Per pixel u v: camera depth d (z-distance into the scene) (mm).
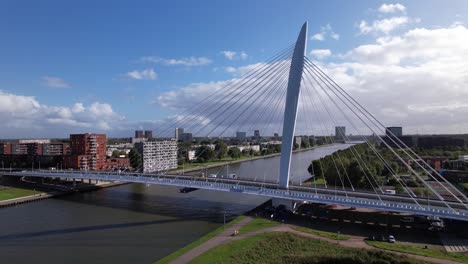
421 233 72875
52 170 157125
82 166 175375
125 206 108750
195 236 75938
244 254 61406
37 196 122000
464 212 70562
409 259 56156
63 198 124375
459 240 68375
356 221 82062
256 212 93438
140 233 78562
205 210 101500
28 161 194250
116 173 140375
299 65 97750
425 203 81000
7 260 63344
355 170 117562
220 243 67312
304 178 163750
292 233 72812
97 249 68312
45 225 86188
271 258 59812
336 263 56500
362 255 58719
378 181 117750
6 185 146375
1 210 104688
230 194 128250
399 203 79062
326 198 84188
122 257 63969
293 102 97562
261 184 104812
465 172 134750
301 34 98375
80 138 183375
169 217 93312
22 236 77000
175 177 127938
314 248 64250
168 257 61000
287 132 98000
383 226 77812
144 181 119750
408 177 135625
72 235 77500
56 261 62594
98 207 107875
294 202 92750
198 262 58156
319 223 81312
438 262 55781
